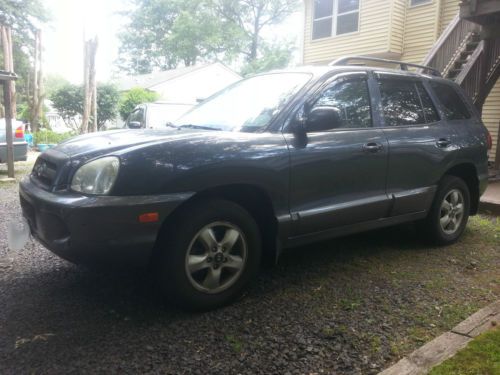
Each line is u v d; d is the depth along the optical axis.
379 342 2.68
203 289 2.99
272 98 3.55
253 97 3.73
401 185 4.02
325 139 3.46
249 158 3.04
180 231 2.84
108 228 2.61
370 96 3.92
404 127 4.08
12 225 3.20
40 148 16.20
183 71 33.44
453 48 10.30
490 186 7.76
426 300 3.28
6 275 3.66
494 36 8.07
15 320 2.90
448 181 4.49
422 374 2.30
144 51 49.41
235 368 2.43
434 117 4.44
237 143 3.04
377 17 13.62
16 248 3.13
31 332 2.76
